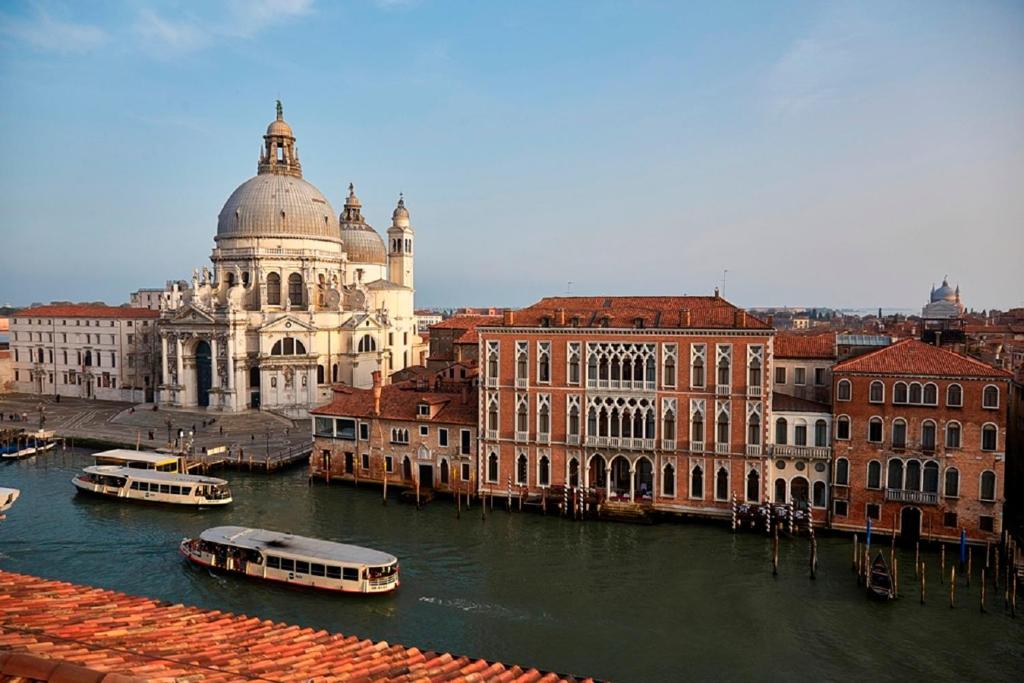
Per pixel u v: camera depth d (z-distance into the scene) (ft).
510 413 212.84
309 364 360.89
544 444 209.26
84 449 300.40
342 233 471.21
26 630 54.75
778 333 228.43
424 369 353.10
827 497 185.47
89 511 216.13
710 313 200.64
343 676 53.78
